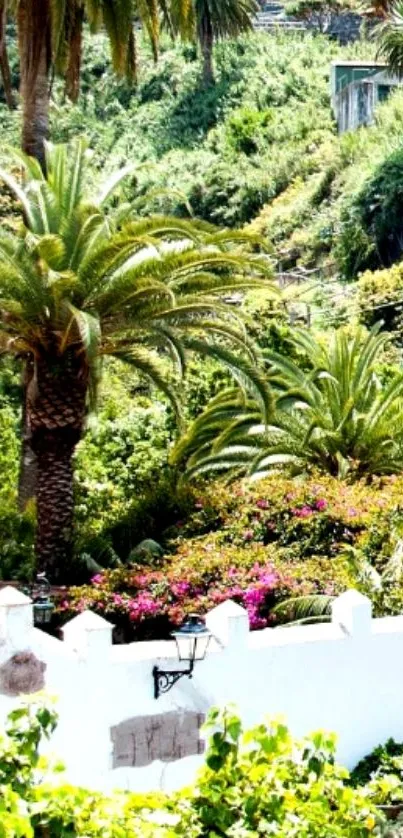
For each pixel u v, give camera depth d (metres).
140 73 59.44
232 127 54.06
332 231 44.09
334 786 8.51
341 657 13.95
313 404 23.80
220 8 51.28
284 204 48.56
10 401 28.19
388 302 36.38
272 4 67.50
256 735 8.44
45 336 20.64
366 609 14.14
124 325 20.45
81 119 57.19
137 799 8.23
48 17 25.38
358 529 20.41
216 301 20.61
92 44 60.53
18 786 8.01
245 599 18.31
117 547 22.86
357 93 51.56
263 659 13.44
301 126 53.34
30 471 24.27
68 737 12.41
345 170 46.78
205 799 8.26
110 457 25.86
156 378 21.58
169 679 12.83
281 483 21.62
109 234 20.44
